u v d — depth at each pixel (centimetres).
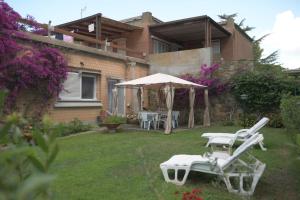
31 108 1054
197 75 1630
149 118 1303
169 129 1159
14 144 113
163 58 1731
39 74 1025
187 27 1842
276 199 444
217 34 2036
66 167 604
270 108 1463
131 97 1609
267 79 1469
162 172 545
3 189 63
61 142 912
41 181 64
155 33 1966
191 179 534
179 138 1016
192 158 541
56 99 1154
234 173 465
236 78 1538
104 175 549
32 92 1056
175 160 534
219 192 460
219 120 1588
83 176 541
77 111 1271
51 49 1094
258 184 509
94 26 1720
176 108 1688
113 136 1056
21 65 970
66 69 1150
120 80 1536
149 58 1770
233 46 2088
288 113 712
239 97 1523
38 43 1081
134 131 1219
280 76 1476
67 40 1338
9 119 115
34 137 111
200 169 497
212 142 784
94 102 1364
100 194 450
